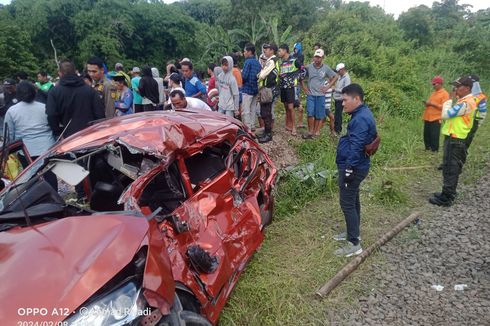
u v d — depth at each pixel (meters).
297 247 4.79
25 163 4.16
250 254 3.98
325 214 5.69
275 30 17.59
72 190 4.03
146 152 3.07
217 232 3.53
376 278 4.20
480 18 24.70
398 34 18.48
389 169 7.38
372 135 4.27
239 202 4.18
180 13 35.94
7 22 26.16
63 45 30.42
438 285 4.05
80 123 5.12
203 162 4.05
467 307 3.70
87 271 2.07
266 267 4.32
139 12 33.06
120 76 7.31
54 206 2.97
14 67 22.97
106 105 6.80
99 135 3.34
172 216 3.13
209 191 3.68
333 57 13.22
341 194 4.55
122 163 3.32
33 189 3.08
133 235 2.36
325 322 3.56
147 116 3.85
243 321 3.55
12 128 5.07
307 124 9.24
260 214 4.59
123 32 31.59
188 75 7.53
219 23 28.89
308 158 7.76
